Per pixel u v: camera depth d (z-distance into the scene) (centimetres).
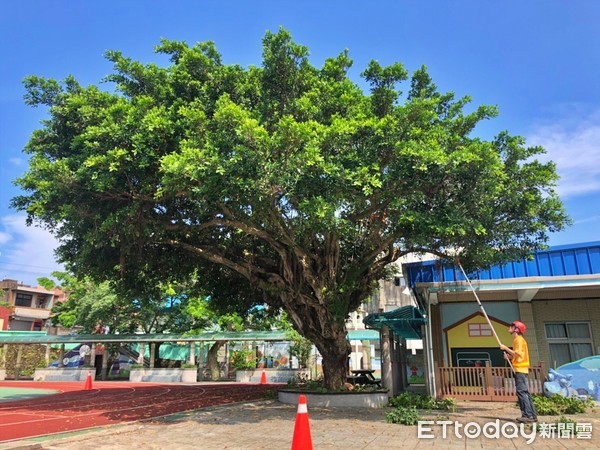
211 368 3494
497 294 1691
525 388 1020
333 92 1245
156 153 1175
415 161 1084
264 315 2325
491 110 1362
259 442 862
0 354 3822
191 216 1439
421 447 798
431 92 1462
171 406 1516
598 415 1163
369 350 3984
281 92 1316
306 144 1019
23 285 5791
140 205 1277
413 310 1761
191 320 3572
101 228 1198
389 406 1385
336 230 1202
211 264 1831
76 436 933
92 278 1666
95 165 1138
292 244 1327
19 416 1312
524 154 1348
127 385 2827
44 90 1331
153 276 1817
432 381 1506
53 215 1302
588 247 1570
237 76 1276
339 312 1469
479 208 1227
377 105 1311
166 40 1354
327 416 1186
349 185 1062
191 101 1295
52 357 4047
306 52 1307
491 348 1689
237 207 1223
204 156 1014
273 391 1925
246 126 988
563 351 1633
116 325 3581
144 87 1350
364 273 1598
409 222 1213
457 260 1316
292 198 1145
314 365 3359
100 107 1266
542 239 1371
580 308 1639
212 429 1005
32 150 1354
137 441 885
